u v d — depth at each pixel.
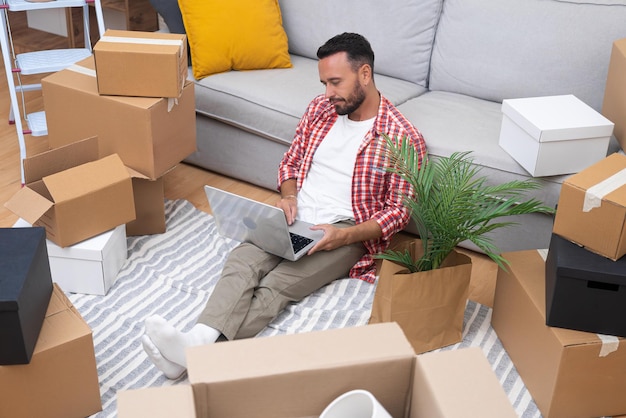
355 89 2.43
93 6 4.21
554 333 1.96
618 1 2.73
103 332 2.32
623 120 2.42
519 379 2.17
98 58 2.53
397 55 3.11
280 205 2.52
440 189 2.21
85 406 1.99
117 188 2.44
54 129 2.74
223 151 3.13
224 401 1.11
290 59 3.28
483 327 2.38
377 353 1.15
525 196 2.50
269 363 1.12
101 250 2.39
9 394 1.86
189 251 2.73
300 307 2.44
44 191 2.42
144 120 2.54
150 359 2.21
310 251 2.37
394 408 1.19
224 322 2.20
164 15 3.15
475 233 2.15
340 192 2.56
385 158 2.47
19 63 3.07
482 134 2.66
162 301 2.47
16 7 2.96
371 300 2.48
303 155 2.68
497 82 2.90
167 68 2.54
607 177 2.00
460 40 2.96
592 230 1.96
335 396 1.15
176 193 3.09
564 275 1.92
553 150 2.36
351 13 3.17
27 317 1.81
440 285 2.17
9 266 1.84
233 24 3.06
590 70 2.74
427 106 2.87
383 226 2.46
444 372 1.12
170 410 1.04
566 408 2.01
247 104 2.95
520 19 2.85
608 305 1.92
